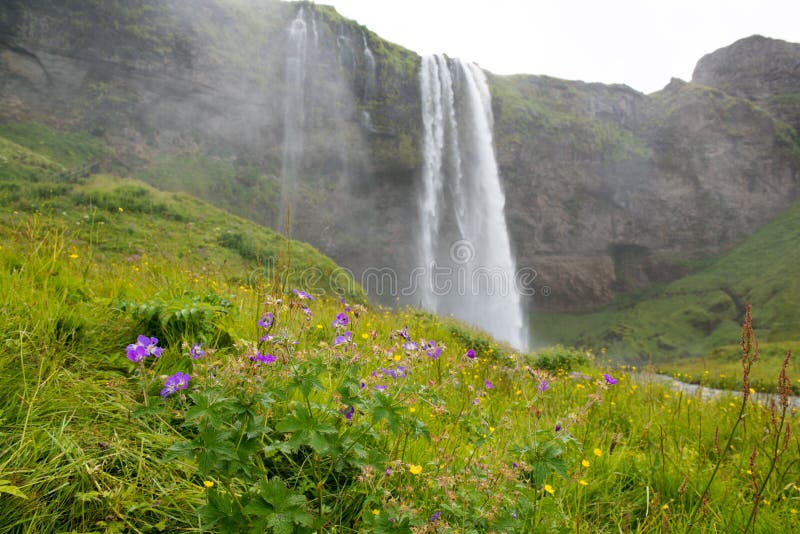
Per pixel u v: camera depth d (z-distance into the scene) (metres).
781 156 103.62
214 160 62.69
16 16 51.47
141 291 3.45
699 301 86.75
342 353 1.92
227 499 1.49
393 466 1.75
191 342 2.78
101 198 25.83
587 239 91.25
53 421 1.88
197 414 1.51
